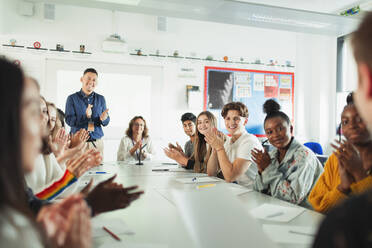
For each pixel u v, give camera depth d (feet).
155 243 2.90
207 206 2.30
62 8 14.80
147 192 5.54
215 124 9.32
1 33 13.75
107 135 15.61
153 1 9.75
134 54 15.96
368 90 1.11
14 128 1.38
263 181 5.79
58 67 14.79
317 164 5.80
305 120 18.66
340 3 15.44
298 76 18.65
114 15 15.51
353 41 1.16
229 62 17.49
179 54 16.69
